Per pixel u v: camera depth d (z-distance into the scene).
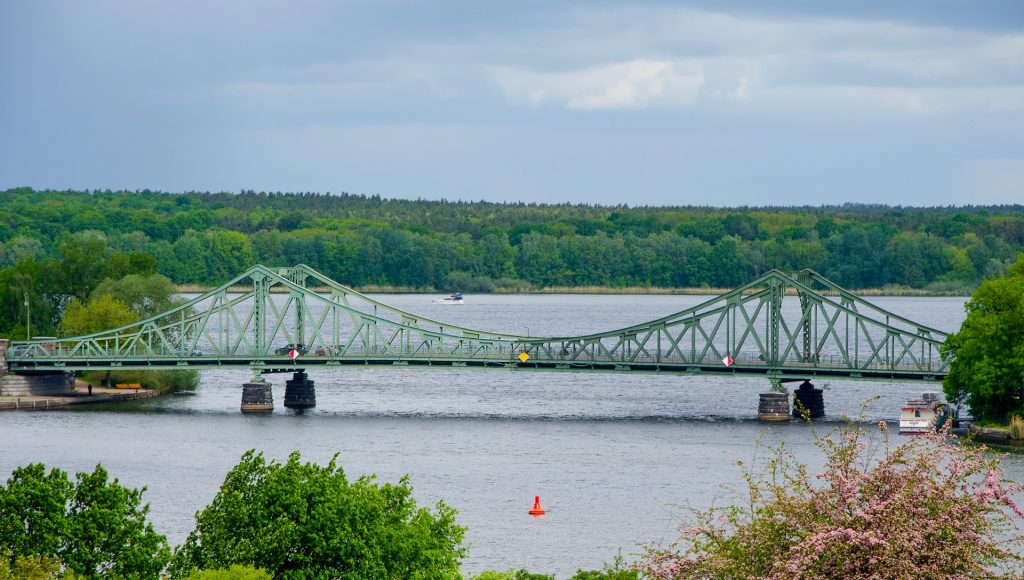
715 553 164.38
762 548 161.00
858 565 151.88
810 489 164.25
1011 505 154.75
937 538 153.12
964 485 159.38
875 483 158.88
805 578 151.38
